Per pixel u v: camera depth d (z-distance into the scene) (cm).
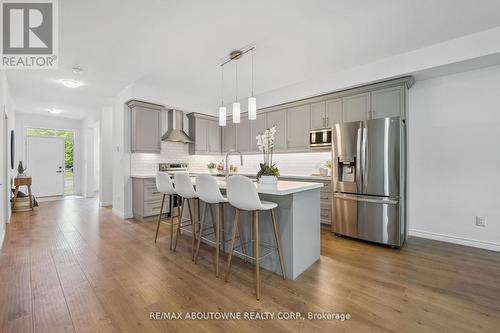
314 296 189
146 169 484
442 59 285
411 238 337
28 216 467
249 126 538
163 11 227
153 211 436
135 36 271
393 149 296
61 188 750
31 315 164
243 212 262
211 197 229
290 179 430
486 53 260
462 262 253
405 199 325
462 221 308
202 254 277
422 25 251
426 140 332
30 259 258
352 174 334
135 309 172
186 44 291
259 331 150
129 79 407
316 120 415
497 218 286
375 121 309
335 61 339
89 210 528
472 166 301
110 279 216
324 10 227
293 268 218
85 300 183
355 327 153
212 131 584
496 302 180
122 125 453
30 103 559
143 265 246
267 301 183
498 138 285
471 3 217
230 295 191
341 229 339
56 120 729
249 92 493
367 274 226
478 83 296
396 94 327
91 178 735
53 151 736
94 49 301
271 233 236
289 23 248
